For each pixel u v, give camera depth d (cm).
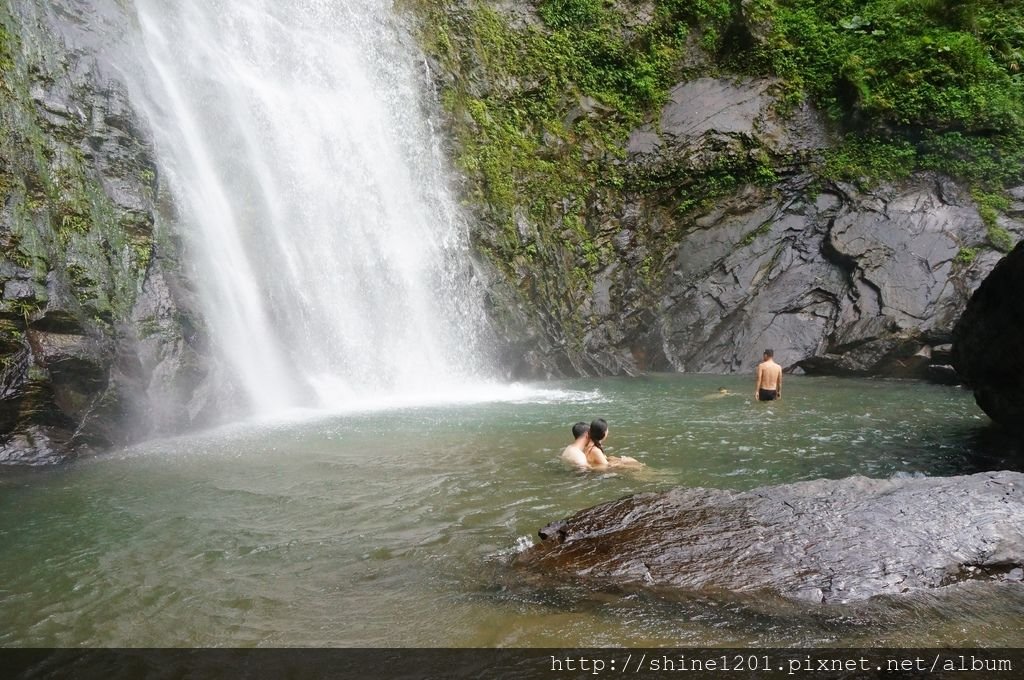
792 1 2270
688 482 673
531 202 1983
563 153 2095
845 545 427
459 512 583
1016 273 762
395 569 458
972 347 866
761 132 2095
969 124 1908
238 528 549
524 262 1881
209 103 1374
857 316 1769
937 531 435
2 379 776
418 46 1955
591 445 762
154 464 773
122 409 891
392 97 1828
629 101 2222
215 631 373
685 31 2267
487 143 1969
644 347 1972
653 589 402
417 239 1680
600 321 1961
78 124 990
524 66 2147
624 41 2245
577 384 1620
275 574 453
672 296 2000
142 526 557
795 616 368
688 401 1277
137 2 1320
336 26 1797
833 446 838
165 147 1196
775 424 1004
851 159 2011
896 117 1978
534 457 786
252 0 1600
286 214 1427
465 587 424
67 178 936
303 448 847
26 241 837
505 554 482
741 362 1867
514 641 352
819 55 2155
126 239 992
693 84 2233
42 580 448
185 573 457
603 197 2109
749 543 436
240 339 1186
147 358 946
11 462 766
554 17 2228
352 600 409
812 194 2022
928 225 1825
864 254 1838
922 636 346
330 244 1488
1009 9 2136
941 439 877
